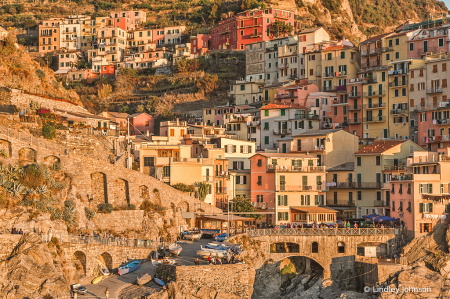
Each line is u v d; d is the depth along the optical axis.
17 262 64.19
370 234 97.69
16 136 83.38
